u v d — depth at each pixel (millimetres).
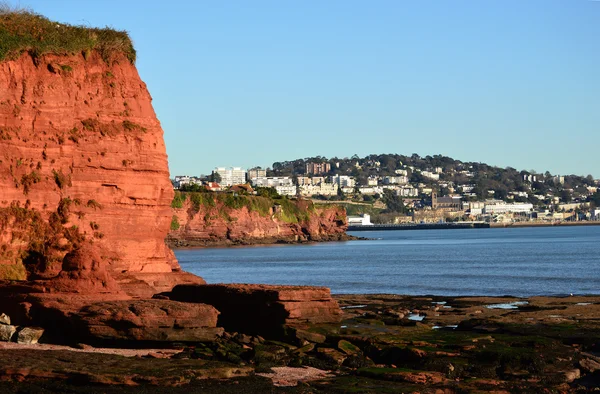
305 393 33625
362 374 38625
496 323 55750
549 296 84812
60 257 53781
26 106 55531
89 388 32906
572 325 55031
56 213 55688
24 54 56312
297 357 42562
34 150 55375
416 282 113062
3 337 42375
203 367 36438
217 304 50594
